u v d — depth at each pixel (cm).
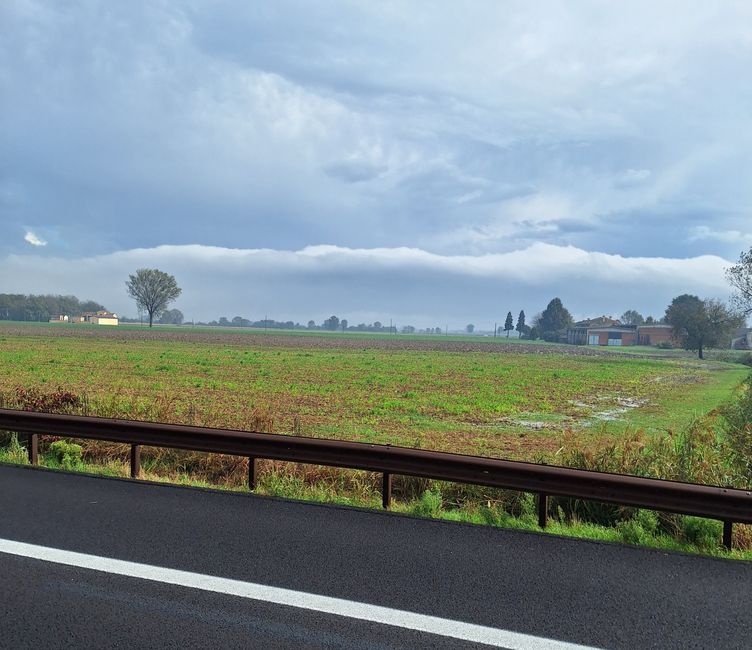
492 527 621
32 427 886
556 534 605
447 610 422
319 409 2091
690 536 668
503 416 2194
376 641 379
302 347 8969
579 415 2283
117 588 449
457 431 1764
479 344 15012
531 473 643
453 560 519
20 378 2905
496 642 381
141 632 385
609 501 612
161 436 816
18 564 493
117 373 3319
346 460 726
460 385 3409
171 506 671
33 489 740
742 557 572
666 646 381
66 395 1337
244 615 409
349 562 508
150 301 17825
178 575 473
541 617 416
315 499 772
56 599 429
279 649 367
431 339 19150
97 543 543
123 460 1011
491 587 464
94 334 11181
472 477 668
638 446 911
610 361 7794
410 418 1997
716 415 1312
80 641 372
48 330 12800
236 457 961
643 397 3103
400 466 700
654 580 486
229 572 481
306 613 414
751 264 2073
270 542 555
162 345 7681
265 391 2631
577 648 376
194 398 2283
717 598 455
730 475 873
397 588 457
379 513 661
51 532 573
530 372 4856
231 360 4947
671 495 589
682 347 10244
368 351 8412
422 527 613
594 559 532
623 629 402
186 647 368
